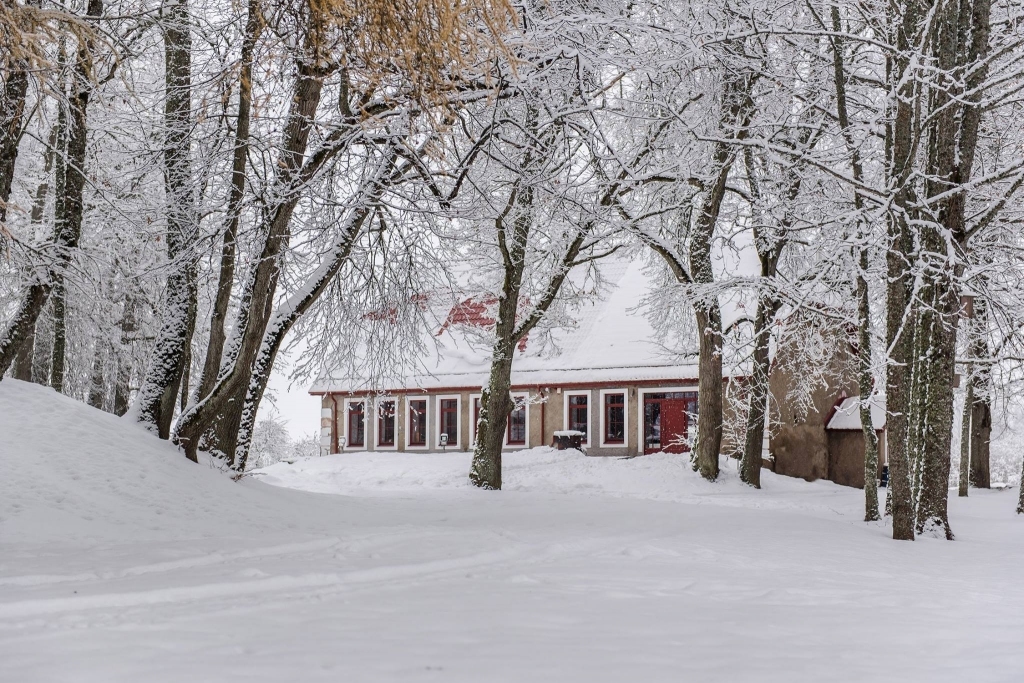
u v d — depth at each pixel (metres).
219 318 17.52
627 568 10.77
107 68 16.67
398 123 15.38
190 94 17.91
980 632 7.29
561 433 37.97
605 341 42.28
